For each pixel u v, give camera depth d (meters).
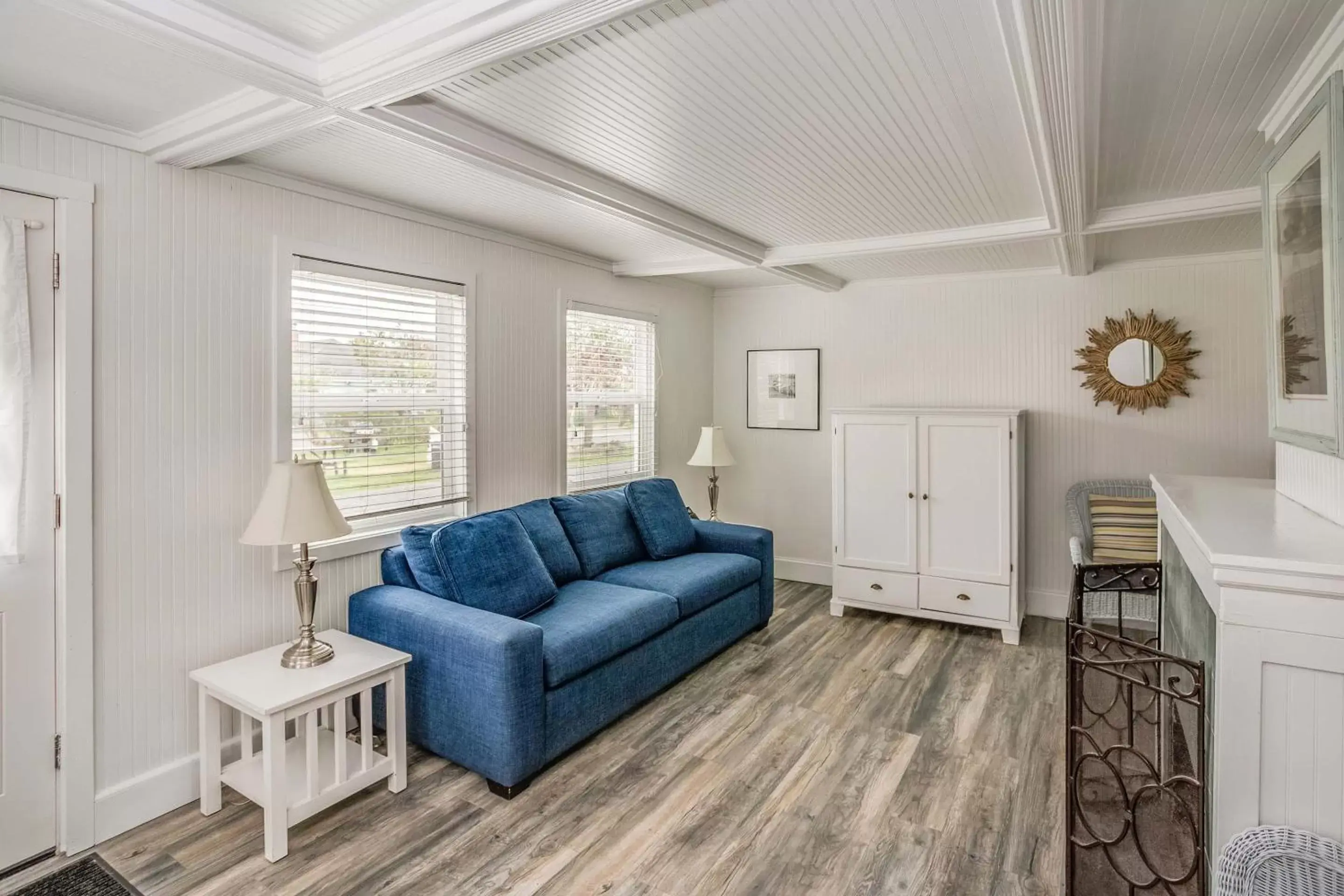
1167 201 2.94
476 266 3.54
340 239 2.92
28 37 1.68
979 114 2.11
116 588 2.29
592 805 2.44
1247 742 1.37
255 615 2.67
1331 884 1.25
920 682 3.49
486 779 2.56
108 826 2.26
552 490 4.07
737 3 1.53
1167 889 1.60
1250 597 1.35
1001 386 4.57
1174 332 4.08
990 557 4.07
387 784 2.58
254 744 2.67
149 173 2.35
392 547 3.15
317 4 1.52
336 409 2.94
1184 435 4.09
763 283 5.26
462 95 2.00
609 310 4.48
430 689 2.67
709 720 3.10
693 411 5.41
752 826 2.32
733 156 2.46
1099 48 1.69
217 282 2.53
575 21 1.46
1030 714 3.13
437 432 3.36
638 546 4.09
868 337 5.00
